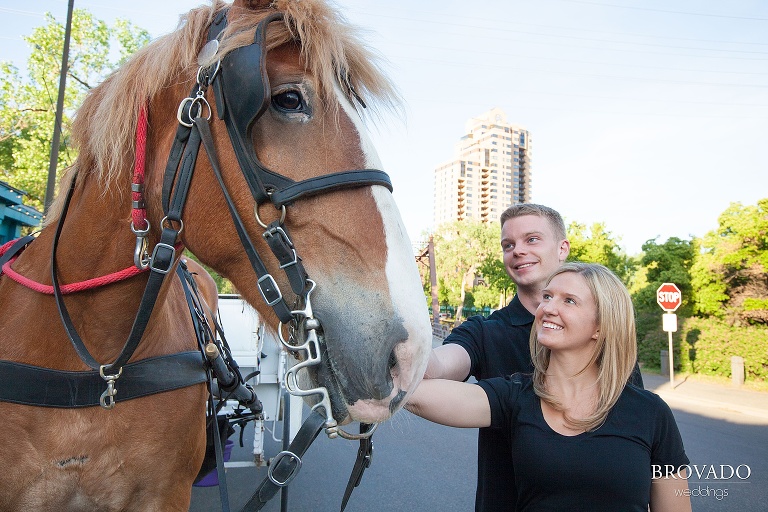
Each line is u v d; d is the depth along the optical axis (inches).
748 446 257.9
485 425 74.3
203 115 55.8
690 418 329.4
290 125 52.5
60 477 62.3
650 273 628.7
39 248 68.1
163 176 57.1
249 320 168.7
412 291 51.0
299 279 50.4
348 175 51.6
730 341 508.1
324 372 50.0
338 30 56.1
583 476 63.3
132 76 61.1
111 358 66.2
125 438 65.7
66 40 478.6
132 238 62.4
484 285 1525.6
